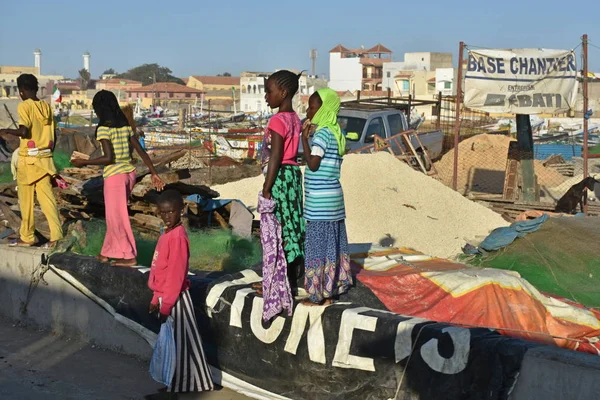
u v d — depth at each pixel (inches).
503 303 214.8
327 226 199.5
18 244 302.5
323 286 201.9
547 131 1587.1
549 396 153.9
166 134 1139.3
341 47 4608.8
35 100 287.3
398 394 179.0
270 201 199.9
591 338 215.2
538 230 323.3
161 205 206.5
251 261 289.6
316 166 195.8
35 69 4702.3
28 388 229.3
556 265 294.7
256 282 226.4
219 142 927.7
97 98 254.4
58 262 277.9
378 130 645.9
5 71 4584.2
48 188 289.0
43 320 289.1
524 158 514.6
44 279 285.6
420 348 175.0
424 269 233.5
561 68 488.7
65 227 317.4
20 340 278.1
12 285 301.3
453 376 168.7
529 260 303.9
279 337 205.0
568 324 217.8
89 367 246.8
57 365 249.6
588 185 462.0
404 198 445.4
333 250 200.8
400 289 220.4
